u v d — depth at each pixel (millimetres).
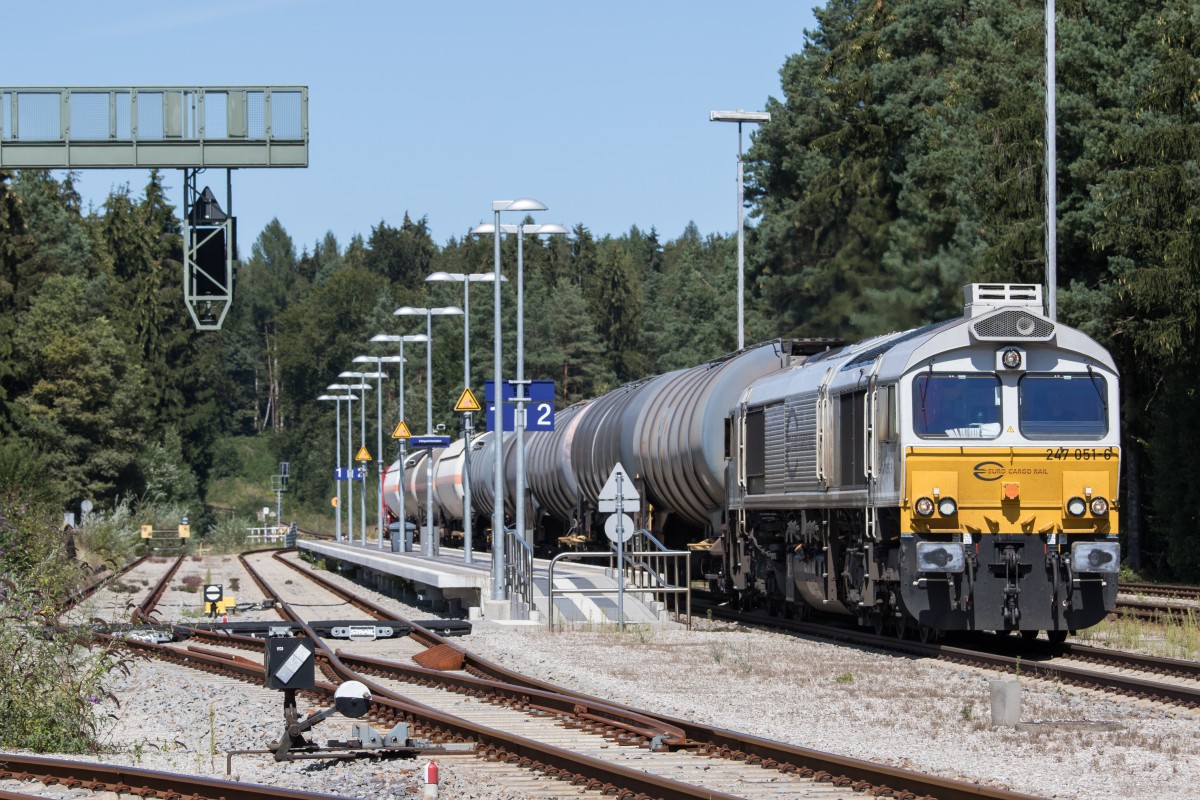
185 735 45125
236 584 142500
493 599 89875
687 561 81188
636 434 99438
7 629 45844
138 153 83750
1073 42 127812
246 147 84250
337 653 67312
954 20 167250
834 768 34375
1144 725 42531
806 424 71812
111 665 47469
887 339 67875
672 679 56969
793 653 64438
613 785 33531
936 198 152625
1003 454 60312
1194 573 125812
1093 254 125438
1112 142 120188
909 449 60094
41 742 42500
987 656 57406
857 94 173625
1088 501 60500
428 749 39250
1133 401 133875
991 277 126938
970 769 36281
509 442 141750
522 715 47281
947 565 59062
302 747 39438
